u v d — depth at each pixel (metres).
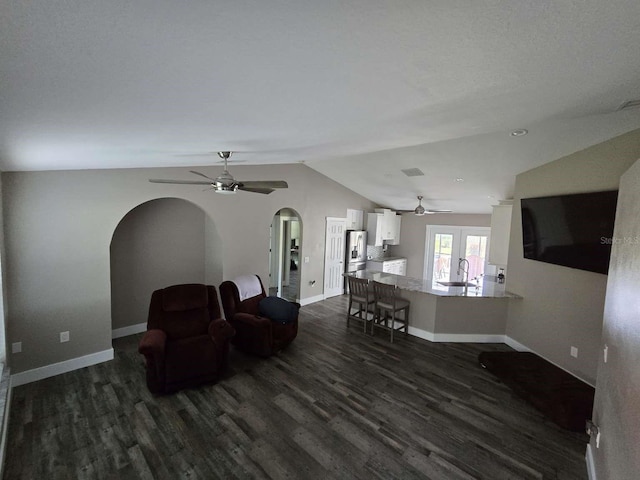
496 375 3.57
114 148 2.34
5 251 3.03
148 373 3.07
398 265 8.18
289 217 8.01
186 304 3.64
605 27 0.89
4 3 0.60
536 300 4.03
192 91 1.26
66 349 3.47
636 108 2.42
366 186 6.74
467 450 2.46
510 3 0.74
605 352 2.03
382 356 4.13
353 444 2.50
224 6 0.68
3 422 2.37
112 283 4.39
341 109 1.72
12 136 1.65
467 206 6.86
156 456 2.33
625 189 1.86
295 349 4.30
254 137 2.39
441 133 2.66
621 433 1.49
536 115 2.13
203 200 4.52
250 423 2.72
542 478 2.21
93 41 0.79
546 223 3.73
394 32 0.87
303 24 0.79
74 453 2.35
